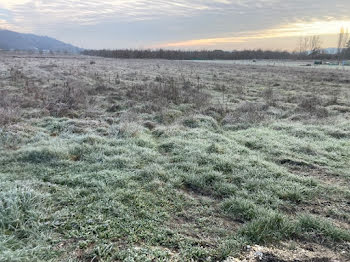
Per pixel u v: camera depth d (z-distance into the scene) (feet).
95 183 11.78
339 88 48.85
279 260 7.89
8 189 10.48
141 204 10.54
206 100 32.24
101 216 9.54
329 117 26.32
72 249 7.97
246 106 29.14
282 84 53.16
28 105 26.63
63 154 14.75
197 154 15.69
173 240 8.61
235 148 17.31
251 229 9.04
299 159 16.03
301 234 9.22
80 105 27.48
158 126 22.21
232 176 13.33
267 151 17.34
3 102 25.41
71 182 11.93
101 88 37.52
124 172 13.15
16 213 8.93
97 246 8.05
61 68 67.82
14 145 16.26
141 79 52.31
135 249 8.06
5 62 77.10
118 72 65.41
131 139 18.04
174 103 31.04
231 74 74.64
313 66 131.23
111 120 23.39
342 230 9.27
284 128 22.49
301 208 10.99
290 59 236.84
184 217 10.06
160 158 15.17
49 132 19.58
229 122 24.64
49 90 34.47
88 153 15.40
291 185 12.51
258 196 11.46
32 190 10.39
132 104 29.07
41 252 7.66
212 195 11.88
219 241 8.68
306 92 43.65
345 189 12.45
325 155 16.78
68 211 9.73
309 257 8.07
